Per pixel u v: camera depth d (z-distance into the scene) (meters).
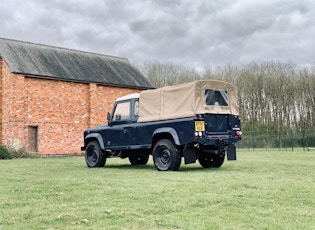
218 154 11.82
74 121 26.36
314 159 16.25
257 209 5.48
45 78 24.98
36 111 24.50
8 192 7.04
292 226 4.58
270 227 4.54
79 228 4.49
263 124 50.94
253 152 27.00
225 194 6.57
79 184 7.93
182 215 5.10
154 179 8.63
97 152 13.11
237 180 8.34
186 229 4.45
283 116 51.06
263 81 51.75
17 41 26.77
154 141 11.60
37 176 9.79
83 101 27.00
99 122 27.55
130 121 12.29
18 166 13.47
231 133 11.20
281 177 8.95
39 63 25.80
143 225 4.62
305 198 6.29
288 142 34.50
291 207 5.64
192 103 10.56
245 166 12.34
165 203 5.83
